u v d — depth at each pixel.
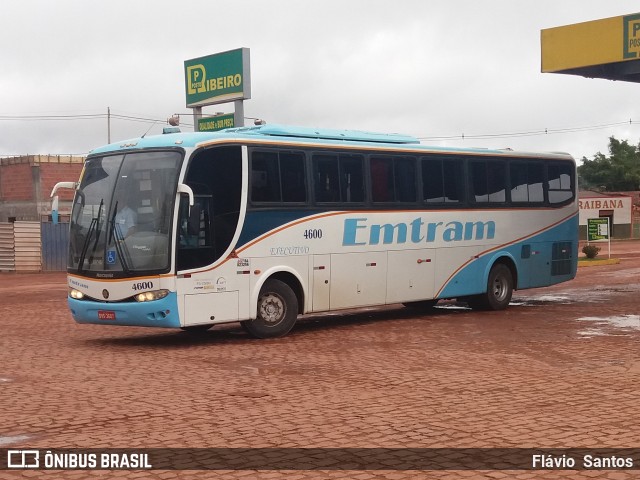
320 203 16.95
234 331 17.67
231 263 15.42
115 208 15.17
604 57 21.27
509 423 8.82
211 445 8.05
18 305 24.11
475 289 20.22
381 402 9.98
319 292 16.95
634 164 107.31
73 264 15.56
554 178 22.27
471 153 20.12
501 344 14.86
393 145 18.58
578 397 10.13
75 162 47.16
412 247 18.73
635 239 82.06
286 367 12.70
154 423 9.02
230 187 15.48
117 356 14.05
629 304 21.80
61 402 10.17
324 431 8.56
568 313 19.92
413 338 15.89
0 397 10.52
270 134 16.70
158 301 14.59
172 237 14.70
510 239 21.02
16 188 47.03
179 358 13.74
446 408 9.59
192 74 35.25
